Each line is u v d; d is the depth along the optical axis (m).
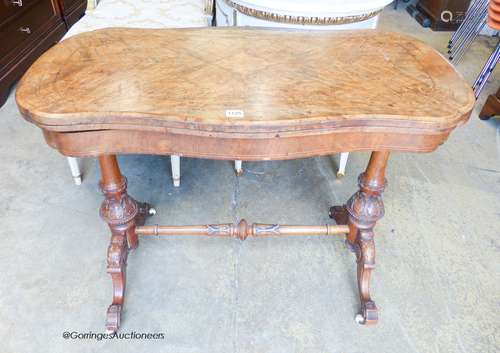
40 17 2.52
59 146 0.98
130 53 1.18
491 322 1.35
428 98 1.02
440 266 1.53
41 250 1.53
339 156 2.05
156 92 1.01
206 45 1.25
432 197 1.83
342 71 1.14
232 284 1.45
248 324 1.33
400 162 2.04
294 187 1.86
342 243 1.61
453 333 1.31
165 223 1.66
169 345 1.26
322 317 1.35
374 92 1.04
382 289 1.44
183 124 0.92
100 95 0.98
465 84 1.09
